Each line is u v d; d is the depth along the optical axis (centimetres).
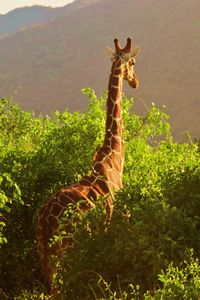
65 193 2062
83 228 1803
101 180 2181
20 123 3266
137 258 1709
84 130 2495
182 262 1670
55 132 2483
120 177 2316
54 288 1978
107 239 1766
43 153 2383
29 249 2264
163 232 1722
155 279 1684
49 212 2034
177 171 1947
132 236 1712
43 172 2336
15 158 2358
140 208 1753
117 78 2469
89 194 2103
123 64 2497
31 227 2250
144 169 2434
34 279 2261
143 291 1708
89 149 2458
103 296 1730
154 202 1770
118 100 2439
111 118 2405
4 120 3259
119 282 1730
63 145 2445
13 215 2250
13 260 2252
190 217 1783
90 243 1766
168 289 1471
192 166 2016
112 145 2353
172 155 2553
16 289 2223
